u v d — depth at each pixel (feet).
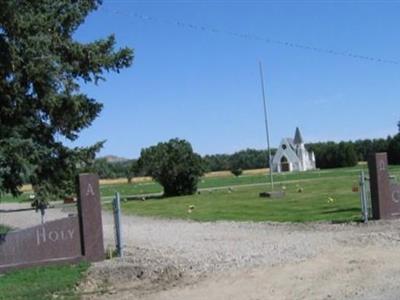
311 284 36.01
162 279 40.73
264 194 128.88
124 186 291.17
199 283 38.55
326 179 203.41
